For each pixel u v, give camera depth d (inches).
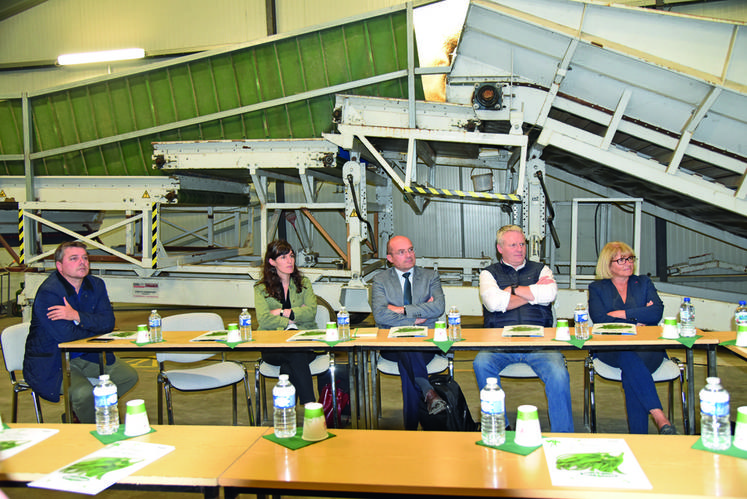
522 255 151.2
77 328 142.8
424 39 207.3
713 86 174.2
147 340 133.3
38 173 260.8
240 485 65.5
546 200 226.4
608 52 181.8
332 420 135.6
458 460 69.7
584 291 227.5
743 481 61.6
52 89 243.1
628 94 188.9
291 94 225.3
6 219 318.7
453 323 128.0
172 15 403.5
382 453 72.8
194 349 129.2
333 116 216.4
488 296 148.0
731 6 320.8
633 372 128.4
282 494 70.6
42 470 70.5
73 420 135.4
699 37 173.3
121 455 74.5
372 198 402.6
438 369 146.0
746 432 69.6
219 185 288.7
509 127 216.1
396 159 276.7
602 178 269.0
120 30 410.6
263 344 127.1
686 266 344.2
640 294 149.0
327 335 129.6
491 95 198.5
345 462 70.1
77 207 259.4
